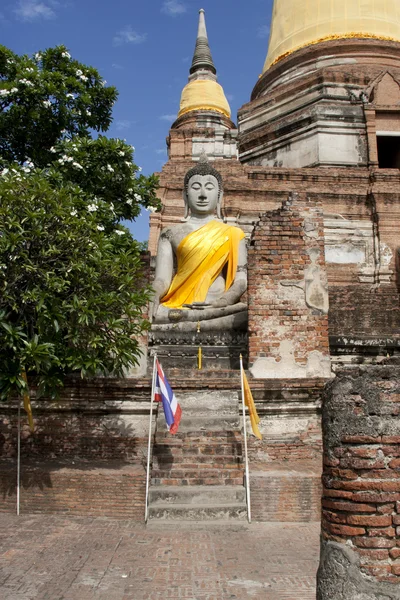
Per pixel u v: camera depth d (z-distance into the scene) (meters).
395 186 24.36
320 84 28.55
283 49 33.00
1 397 8.94
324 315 11.98
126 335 9.91
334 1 32.16
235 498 8.83
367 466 4.88
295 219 12.33
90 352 9.81
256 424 9.59
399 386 5.00
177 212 24.03
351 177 24.88
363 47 30.36
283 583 6.18
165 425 10.33
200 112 35.75
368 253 23.83
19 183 9.84
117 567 6.62
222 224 15.36
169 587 6.05
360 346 13.46
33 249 9.62
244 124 31.12
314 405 11.08
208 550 7.26
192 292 14.37
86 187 14.45
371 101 27.72
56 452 10.91
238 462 9.49
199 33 40.25
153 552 7.16
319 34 31.75
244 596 5.84
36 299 9.02
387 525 4.77
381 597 4.64
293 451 10.85
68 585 6.09
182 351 12.87
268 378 11.35
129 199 15.00
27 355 8.62
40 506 8.95
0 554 7.02
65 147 14.38
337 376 5.21
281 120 28.78
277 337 11.84
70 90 15.41
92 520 8.61
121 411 11.07
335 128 27.23
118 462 10.59
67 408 10.99
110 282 10.36
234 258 14.59
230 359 12.64
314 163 26.97
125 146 14.73
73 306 9.26
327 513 5.06
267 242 12.20
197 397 11.00
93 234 9.92
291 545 7.50
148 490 8.81
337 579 4.79
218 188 15.88
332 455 5.07
